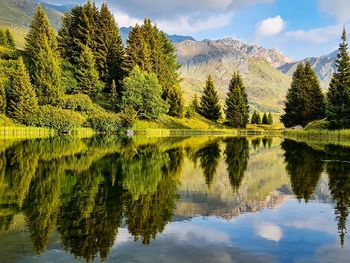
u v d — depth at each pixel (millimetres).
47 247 9352
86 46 94688
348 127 70375
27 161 26422
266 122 165000
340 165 26688
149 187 17656
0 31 126000
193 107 127812
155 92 92312
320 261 8672
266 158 31734
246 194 16453
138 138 62188
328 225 11633
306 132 73438
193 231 10867
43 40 86250
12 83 75000
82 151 34688
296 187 18219
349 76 71875
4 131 64625
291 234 10688
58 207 13367
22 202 14062
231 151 38500
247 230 11039
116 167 24250
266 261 8625
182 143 50594
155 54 106125
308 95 91625
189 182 19328
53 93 81062
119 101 92688
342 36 73938
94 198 14984
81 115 81625
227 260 8664
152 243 9773
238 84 128250
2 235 10211
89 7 101688
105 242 9805
